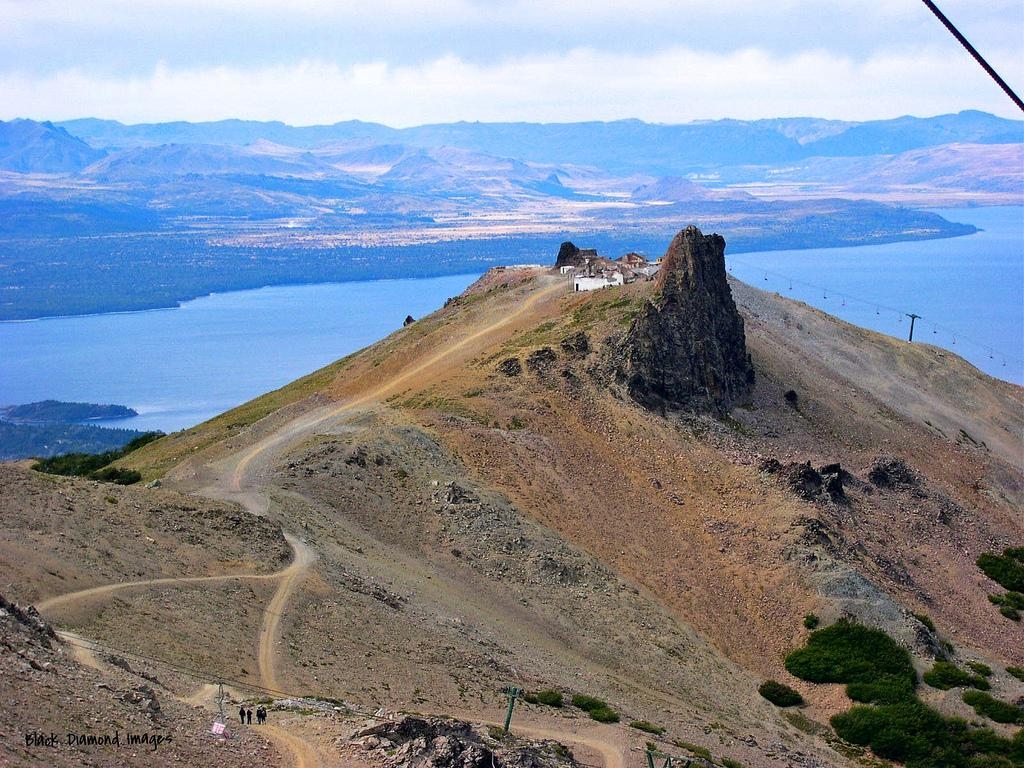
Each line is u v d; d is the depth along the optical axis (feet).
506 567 394.11
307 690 242.99
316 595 306.96
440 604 352.28
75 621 239.09
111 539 295.28
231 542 325.83
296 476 413.39
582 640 365.81
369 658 280.10
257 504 377.30
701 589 425.28
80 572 266.77
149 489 350.64
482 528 409.08
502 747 225.56
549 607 378.94
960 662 407.64
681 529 458.50
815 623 410.52
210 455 473.26
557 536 427.33
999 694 383.65
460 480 438.81
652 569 429.79
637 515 460.55
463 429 479.41
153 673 224.74
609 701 319.27
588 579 402.93
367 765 196.54
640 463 492.54
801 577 428.97
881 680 378.53
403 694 262.88
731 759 294.05
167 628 253.24
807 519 456.04
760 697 371.56
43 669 192.34
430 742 208.95
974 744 351.05
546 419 504.84
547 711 287.89
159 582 278.87
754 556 443.73
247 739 199.41
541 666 332.60
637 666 359.66
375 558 371.97
